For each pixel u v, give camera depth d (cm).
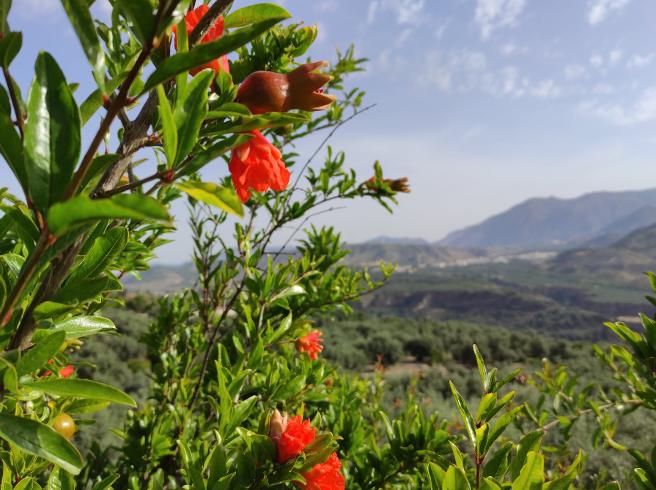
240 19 88
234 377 162
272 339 223
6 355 65
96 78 59
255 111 92
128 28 109
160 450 260
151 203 47
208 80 72
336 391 306
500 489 84
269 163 104
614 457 586
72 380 68
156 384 352
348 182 301
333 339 2912
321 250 320
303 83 91
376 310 14075
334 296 305
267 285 233
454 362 3019
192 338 340
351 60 318
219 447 119
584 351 2716
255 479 120
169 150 68
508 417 100
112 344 1706
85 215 50
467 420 102
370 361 2836
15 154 65
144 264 225
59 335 68
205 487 119
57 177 61
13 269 91
